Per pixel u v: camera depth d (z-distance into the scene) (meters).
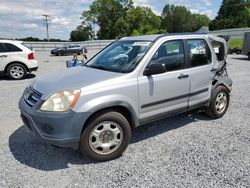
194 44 4.76
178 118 5.43
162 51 4.21
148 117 4.08
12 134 4.63
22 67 10.80
